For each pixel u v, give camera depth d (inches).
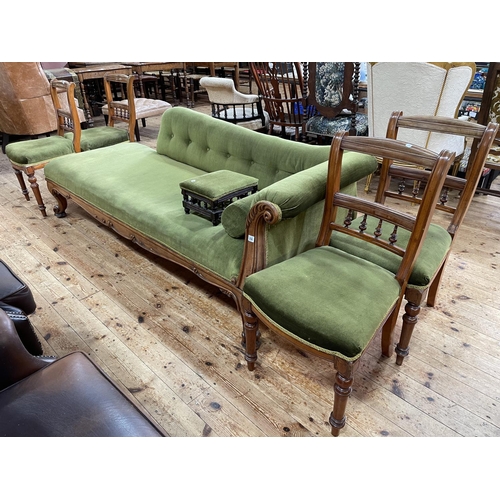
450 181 59.9
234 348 64.5
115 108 121.6
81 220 107.7
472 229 98.0
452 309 71.4
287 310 45.6
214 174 73.1
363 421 52.0
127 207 77.8
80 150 111.7
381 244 52.4
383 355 62.0
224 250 60.9
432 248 56.2
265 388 57.3
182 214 72.5
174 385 57.9
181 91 245.6
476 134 55.0
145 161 99.3
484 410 53.1
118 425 36.0
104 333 67.9
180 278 82.5
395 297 48.9
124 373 60.1
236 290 60.3
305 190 53.7
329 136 127.9
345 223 55.7
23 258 90.0
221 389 57.2
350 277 49.4
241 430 51.4
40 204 107.8
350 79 114.4
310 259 53.4
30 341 53.3
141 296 77.0
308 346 44.9
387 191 65.4
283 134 141.6
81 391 39.1
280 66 124.9
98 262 88.4
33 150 104.4
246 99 147.9
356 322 42.9
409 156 45.2
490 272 81.2
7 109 146.5
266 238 55.4
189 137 94.7
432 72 89.1
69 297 76.9
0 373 40.0
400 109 98.1
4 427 35.7
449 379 57.7
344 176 58.7
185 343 65.6
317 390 56.8
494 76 89.3
